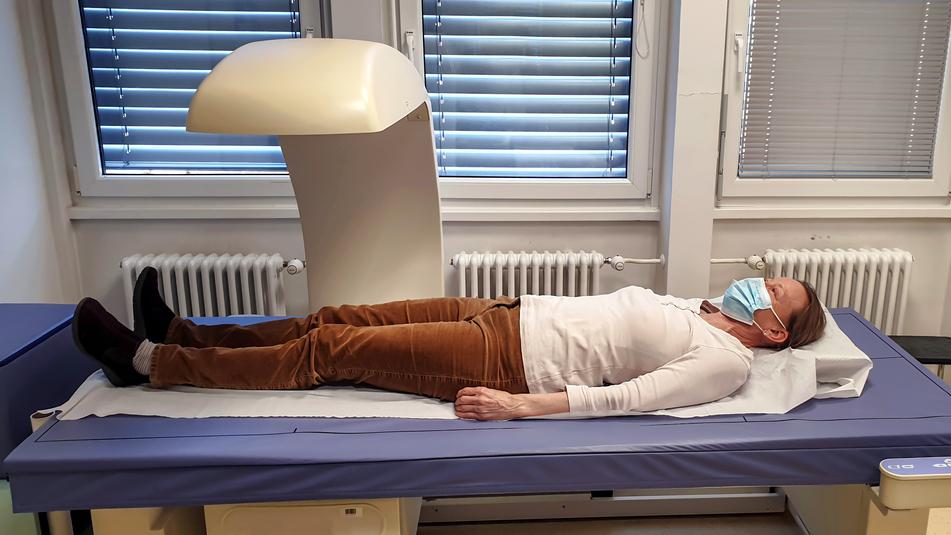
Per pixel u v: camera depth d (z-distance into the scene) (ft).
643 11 8.42
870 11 8.44
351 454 5.19
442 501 7.30
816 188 8.88
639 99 8.70
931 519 7.20
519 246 9.12
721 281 9.24
